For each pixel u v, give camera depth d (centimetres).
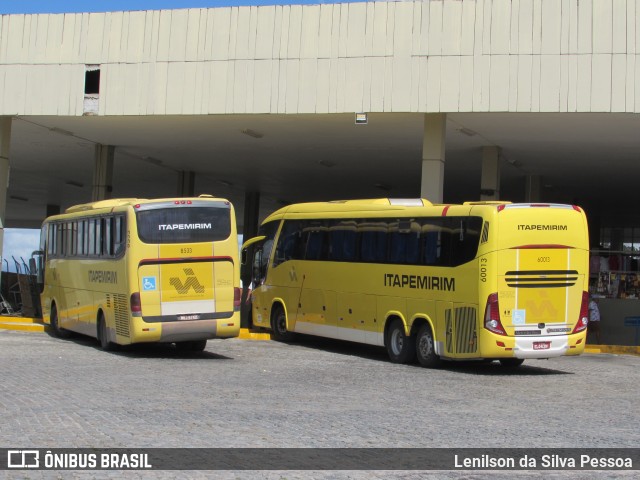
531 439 948
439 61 2220
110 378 1466
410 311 1886
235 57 2391
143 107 2469
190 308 1861
